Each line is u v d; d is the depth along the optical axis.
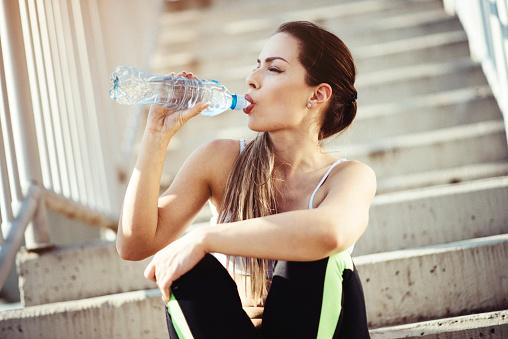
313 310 1.40
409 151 2.95
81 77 2.88
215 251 1.42
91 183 2.78
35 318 2.08
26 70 2.37
